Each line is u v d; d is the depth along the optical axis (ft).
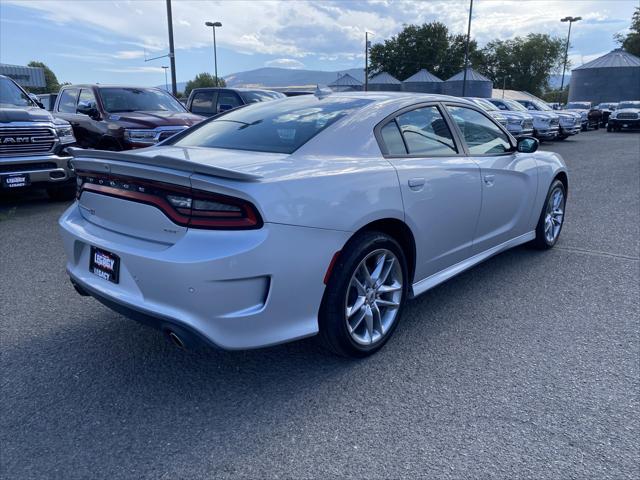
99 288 8.77
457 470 6.87
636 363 9.62
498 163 13.01
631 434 7.57
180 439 7.54
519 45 263.49
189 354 10.07
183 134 12.05
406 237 10.34
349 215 8.68
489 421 7.90
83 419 7.99
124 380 9.12
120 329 11.14
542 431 7.65
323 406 8.34
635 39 232.73
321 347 10.25
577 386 8.86
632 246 17.46
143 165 7.99
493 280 14.19
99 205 9.02
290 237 7.89
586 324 11.34
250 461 7.08
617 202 25.17
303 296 8.36
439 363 9.68
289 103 11.90
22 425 7.82
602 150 55.21
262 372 9.41
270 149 9.66
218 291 7.51
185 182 7.53
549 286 13.70
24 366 9.55
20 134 22.43
